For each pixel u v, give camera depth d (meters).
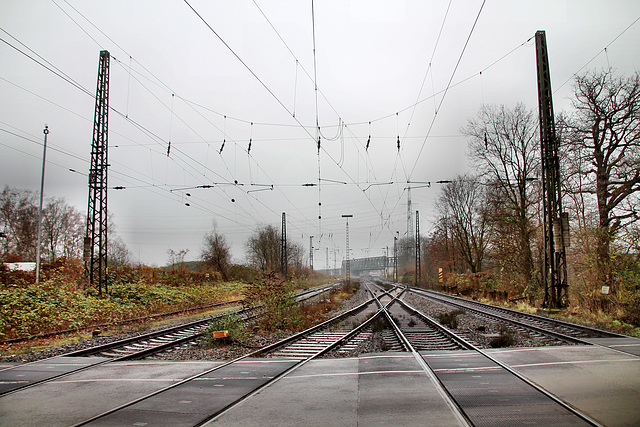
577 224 26.38
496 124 35.28
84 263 28.44
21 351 13.59
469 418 6.11
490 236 38.88
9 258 45.56
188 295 33.97
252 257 73.81
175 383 8.73
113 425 6.18
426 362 10.22
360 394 7.61
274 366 10.42
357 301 39.56
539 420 5.98
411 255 110.69
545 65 23.45
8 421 6.44
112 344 14.02
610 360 9.84
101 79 26.34
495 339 13.38
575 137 27.25
